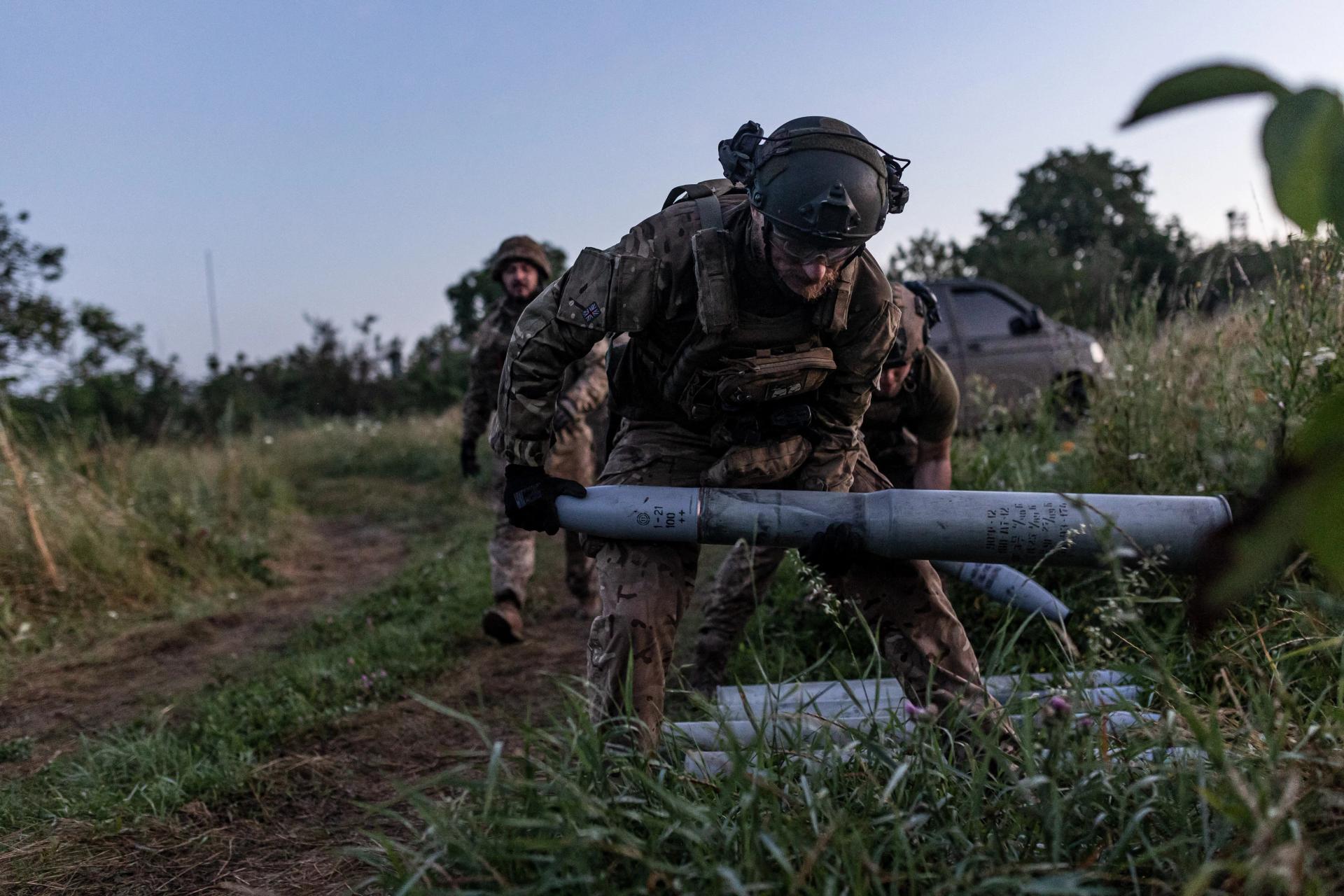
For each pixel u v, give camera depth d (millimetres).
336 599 5645
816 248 1871
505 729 3164
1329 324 2904
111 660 4477
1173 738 1663
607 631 2107
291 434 13195
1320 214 427
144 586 5461
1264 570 501
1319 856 1364
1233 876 1346
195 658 4480
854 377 2193
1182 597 2689
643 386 2324
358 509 9156
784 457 2160
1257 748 1635
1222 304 3736
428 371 18438
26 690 4070
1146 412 3771
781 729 1924
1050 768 1567
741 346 2047
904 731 1849
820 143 1881
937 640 2209
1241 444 3148
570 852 1466
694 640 3922
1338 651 2027
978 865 1488
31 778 2988
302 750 3088
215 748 3039
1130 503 1998
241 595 5801
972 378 5551
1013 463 4301
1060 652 2824
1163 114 442
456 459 10523
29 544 5305
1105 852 1524
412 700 3545
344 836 2436
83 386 11984
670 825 1578
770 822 1551
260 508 7859
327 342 19266
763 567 3070
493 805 1688
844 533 2045
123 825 2520
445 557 6191
